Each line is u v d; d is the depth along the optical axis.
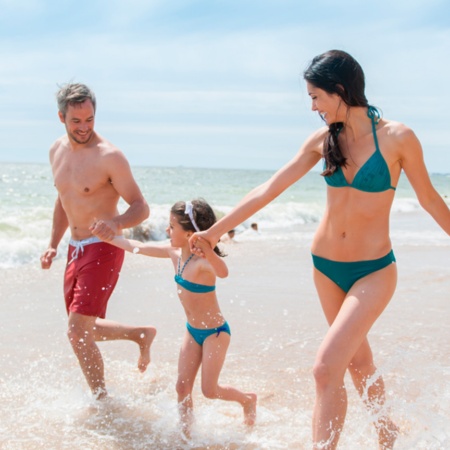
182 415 4.16
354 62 3.37
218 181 60.38
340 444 3.71
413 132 3.35
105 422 4.21
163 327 6.65
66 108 4.74
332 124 3.44
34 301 7.86
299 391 4.82
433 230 18.44
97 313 4.69
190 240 3.64
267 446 3.85
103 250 4.73
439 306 7.57
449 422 3.93
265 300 7.96
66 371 5.22
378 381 3.68
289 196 37.22
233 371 5.25
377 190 3.36
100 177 4.76
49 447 3.80
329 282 3.59
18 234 13.61
